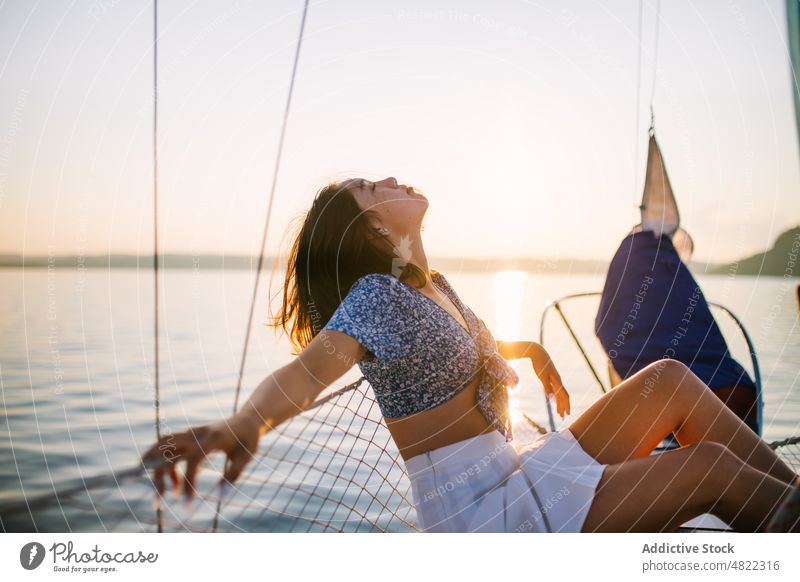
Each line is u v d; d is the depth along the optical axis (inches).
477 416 65.4
